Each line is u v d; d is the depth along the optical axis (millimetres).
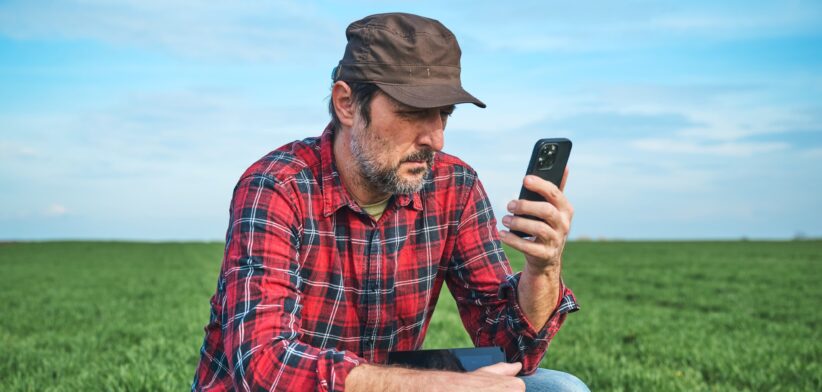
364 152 2283
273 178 2350
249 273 2186
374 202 2514
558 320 2459
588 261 37906
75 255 46906
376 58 2227
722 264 35000
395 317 2613
